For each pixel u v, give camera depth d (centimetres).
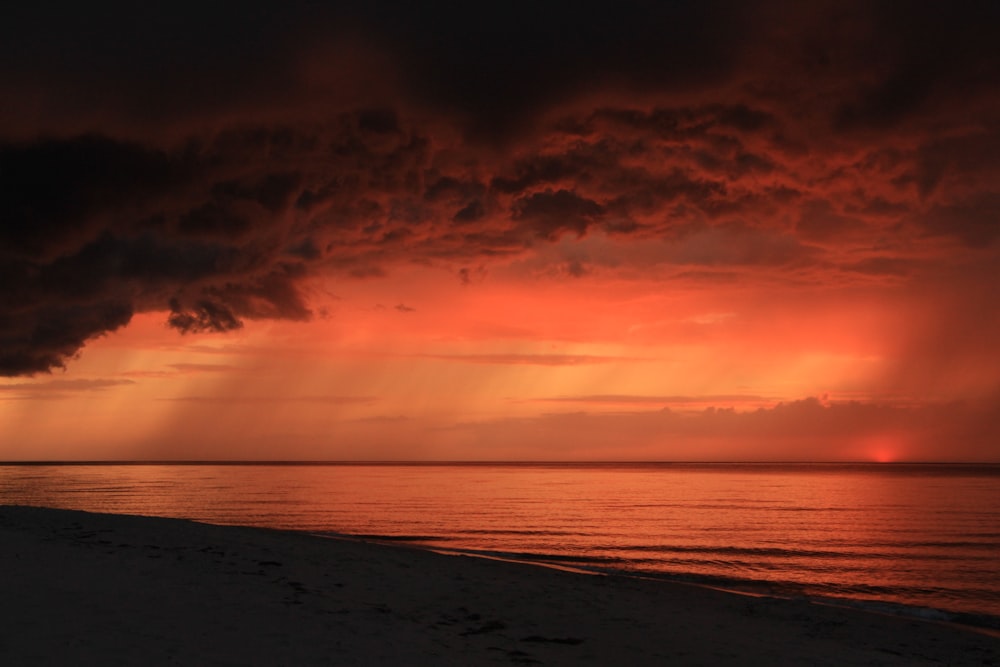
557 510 7256
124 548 1861
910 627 1864
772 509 7762
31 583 1265
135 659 877
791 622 1820
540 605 1716
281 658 974
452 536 4556
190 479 16838
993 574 3319
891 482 16700
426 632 1291
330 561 2073
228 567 1747
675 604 1933
